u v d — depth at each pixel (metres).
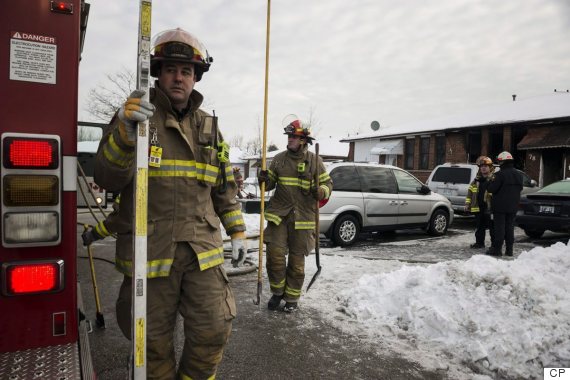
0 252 1.78
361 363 3.44
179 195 2.15
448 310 4.00
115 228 2.22
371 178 9.41
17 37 1.76
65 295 1.90
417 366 3.41
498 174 7.80
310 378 3.20
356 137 28.78
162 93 2.16
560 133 16.89
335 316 4.47
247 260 6.98
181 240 2.13
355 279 5.86
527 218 9.68
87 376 1.90
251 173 43.31
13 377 1.69
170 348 2.22
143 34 1.79
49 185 1.81
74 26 1.84
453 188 13.32
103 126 5.72
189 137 2.23
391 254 8.09
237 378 3.17
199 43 2.30
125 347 3.63
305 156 4.67
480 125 19.34
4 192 1.75
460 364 3.45
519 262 4.71
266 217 4.60
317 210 4.74
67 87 1.83
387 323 4.20
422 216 10.16
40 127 1.80
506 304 3.86
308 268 6.48
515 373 3.25
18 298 1.83
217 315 2.21
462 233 11.28
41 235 1.82
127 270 2.13
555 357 3.35
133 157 1.88
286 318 4.41
